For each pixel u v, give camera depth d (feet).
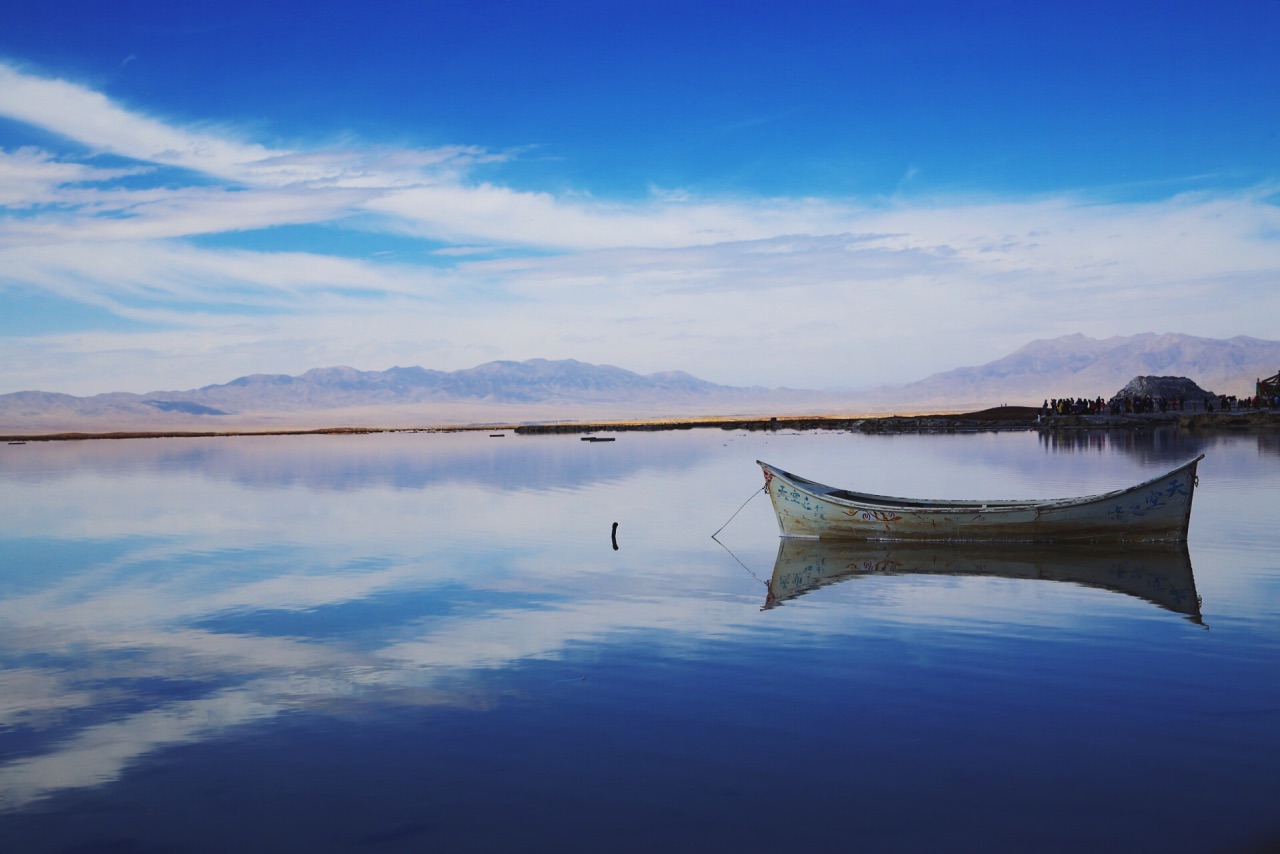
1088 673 36.94
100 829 25.05
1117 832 23.63
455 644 44.04
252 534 88.22
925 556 67.26
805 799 25.76
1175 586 54.44
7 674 40.42
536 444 297.12
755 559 67.72
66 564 71.92
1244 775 26.86
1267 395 300.61
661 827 24.35
